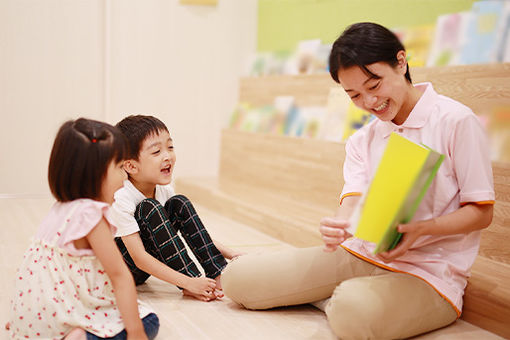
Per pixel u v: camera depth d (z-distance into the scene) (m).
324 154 2.90
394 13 2.88
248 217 2.89
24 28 3.56
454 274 1.50
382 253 1.38
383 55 1.34
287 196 3.21
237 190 3.40
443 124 1.44
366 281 1.42
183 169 4.11
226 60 4.14
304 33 3.65
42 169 3.69
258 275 1.62
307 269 1.61
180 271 1.75
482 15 2.29
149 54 3.91
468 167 1.40
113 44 3.79
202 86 4.09
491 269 1.80
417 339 1.47
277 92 3.58
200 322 1.57
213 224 2.92
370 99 1.37
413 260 1.50
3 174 3.61
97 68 3.76
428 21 2.67
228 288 1.66
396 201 1.26
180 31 3.98
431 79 2.30
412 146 1.25
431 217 1.47
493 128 2.04
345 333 1.37
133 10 3.83
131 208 1.72
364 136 1.63
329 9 3.39
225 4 4.09
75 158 1.26
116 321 1.30
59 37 3.64
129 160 1.73
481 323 1.60
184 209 1.82
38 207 3.32
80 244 1.29
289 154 3.19
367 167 1.60
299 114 3.30
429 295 1.44
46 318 1.26
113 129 1.31
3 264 2.08
